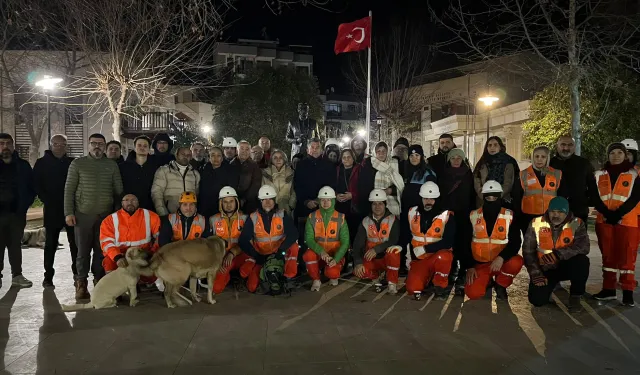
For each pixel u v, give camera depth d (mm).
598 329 4895
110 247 5777
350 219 7406
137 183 6602
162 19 13477
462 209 6594
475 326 5000
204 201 6820
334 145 7637
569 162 6348
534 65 18938
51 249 6695
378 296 6199
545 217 5707
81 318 5273
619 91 15875
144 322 5129
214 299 5984
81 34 14844
